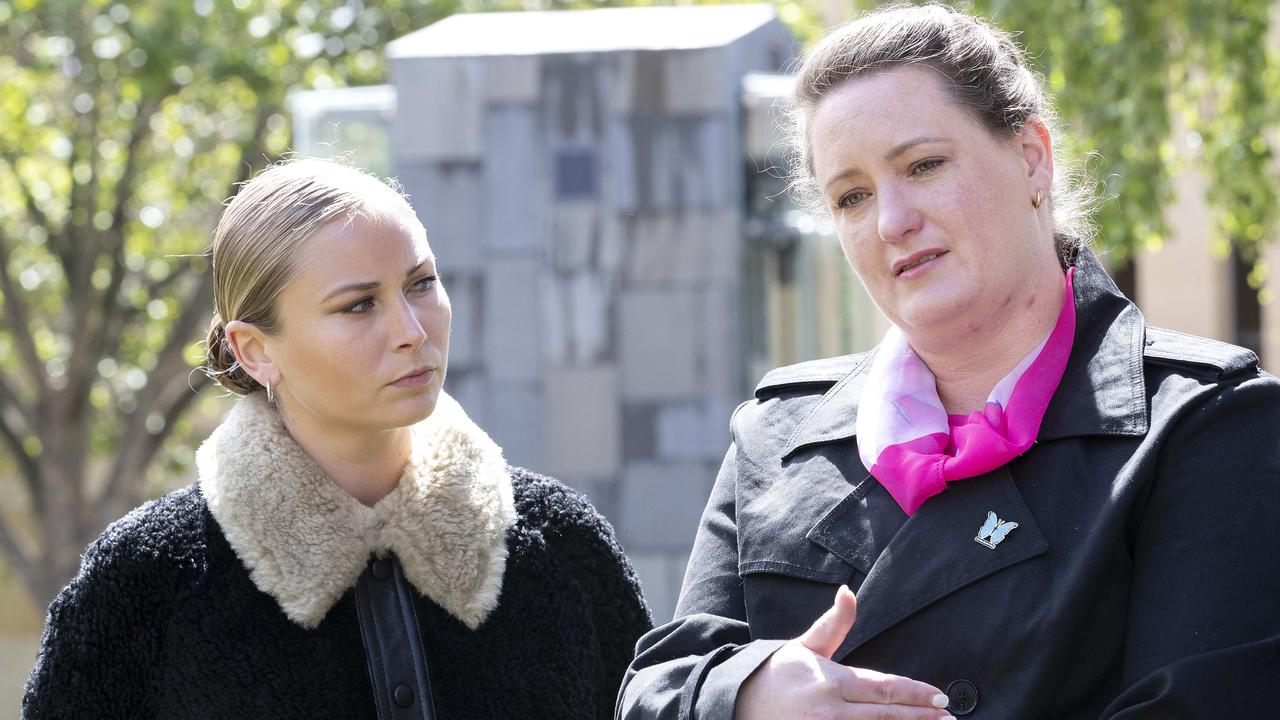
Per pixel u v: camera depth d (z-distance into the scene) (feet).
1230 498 11.57
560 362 49.42
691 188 49.03
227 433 15.21
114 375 98.78
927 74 12.69
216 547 14.96
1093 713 11.80
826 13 65.82
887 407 13.26
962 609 12.14
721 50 48.85
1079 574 11.73
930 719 11.43
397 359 14.53
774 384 14.74
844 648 12.52
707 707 12.04
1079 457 12.24
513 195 49.75
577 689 15.66
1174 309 81.15
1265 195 54.60
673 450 48.93
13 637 114.52
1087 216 14.01
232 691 14.64
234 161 94.07
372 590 15.03
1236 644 11.24
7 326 96.48
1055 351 12.75
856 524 13.00
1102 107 48.65
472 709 15.11
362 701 14.82
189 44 82.89
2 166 93.71
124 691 14.79
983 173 12.60
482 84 49.83
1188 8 48.93
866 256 12.98
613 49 49.34
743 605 13.61
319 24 89.10
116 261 92.99
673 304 49.11
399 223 14.75
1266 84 54.70
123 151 92.53
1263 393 11.89
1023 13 47.62
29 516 116.47
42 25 84.99
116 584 14.78
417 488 15.23
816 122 13.08
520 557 15.66
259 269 14.61
